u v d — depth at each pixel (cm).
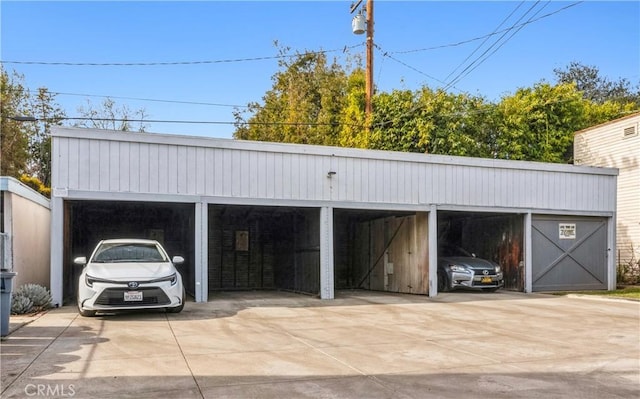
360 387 557
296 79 3638
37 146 3466
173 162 1295
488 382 584
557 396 536
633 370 645
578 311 1184
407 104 2616
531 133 2848
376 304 1302
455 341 819
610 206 1780
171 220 1894
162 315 1062
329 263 1434
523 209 1648
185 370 619
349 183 1456
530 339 842
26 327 902
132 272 1020
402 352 733
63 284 1233
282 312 1139
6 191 1161
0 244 1106
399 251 1669
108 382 564
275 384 565
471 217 1919
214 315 1078
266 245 1995
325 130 3269
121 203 1430
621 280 2048
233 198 1341
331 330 912
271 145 1384
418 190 1526
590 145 2391
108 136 1243
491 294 1573
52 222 1191
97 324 938
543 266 1680
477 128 2766
